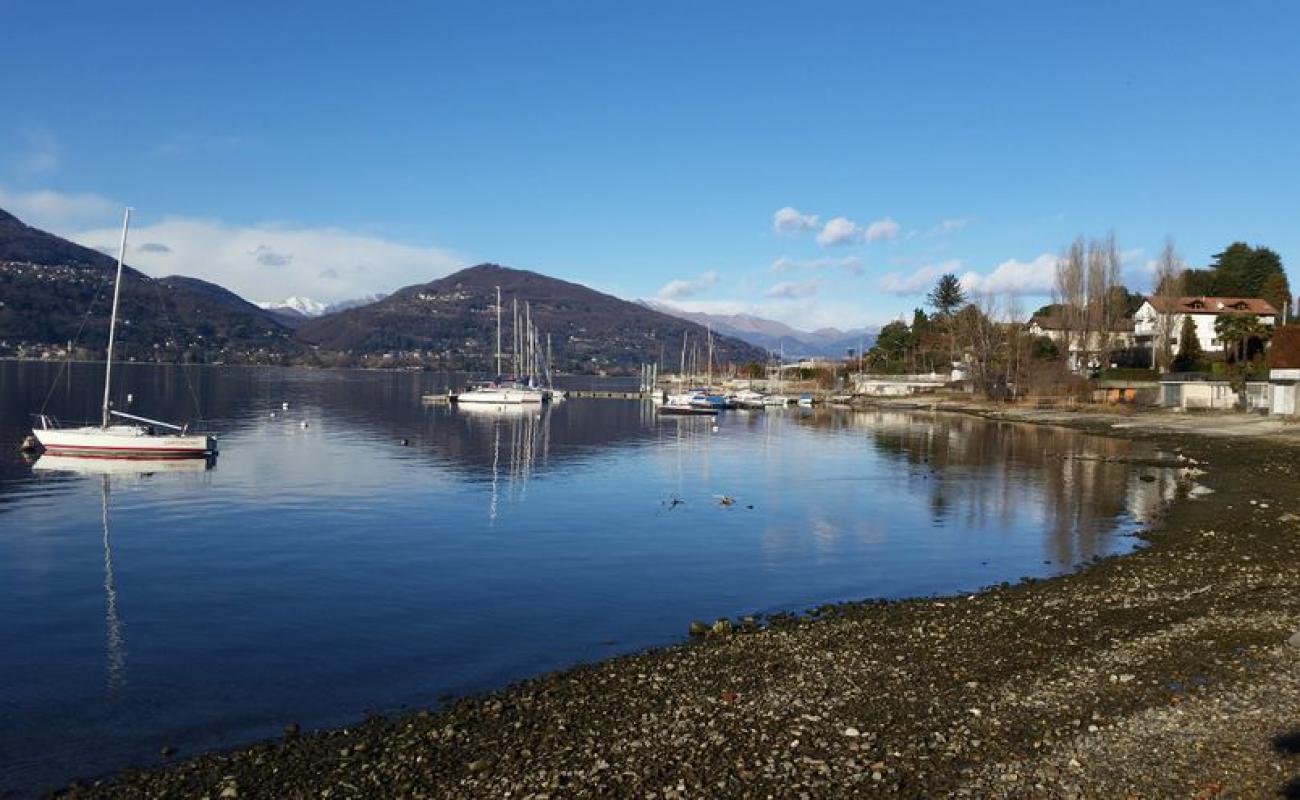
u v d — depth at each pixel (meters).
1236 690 15.87
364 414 111.56
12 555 30.41
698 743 14.02
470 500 44.44
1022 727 14.52
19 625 22.19
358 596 25.44
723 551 32.41
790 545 33.56
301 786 12.91
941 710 15.40
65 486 46.97
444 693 17.53
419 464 60.03
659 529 36.78
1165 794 11.96
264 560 30.09
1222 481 49.00
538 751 13.86
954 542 34.12
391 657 19.91
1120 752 13.35
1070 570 29.17
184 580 27.11
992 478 53.75
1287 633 19.41
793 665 18.28
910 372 182.62
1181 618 21.34
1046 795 12.08
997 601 23.91
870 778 12.68
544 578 27.97
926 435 88.25
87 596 25.08
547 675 18.22
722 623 21.69
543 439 82.81
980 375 139.00
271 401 131.75
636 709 15.79
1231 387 96.50
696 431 95.06
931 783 12.52
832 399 157.00
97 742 15.10
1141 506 42.12
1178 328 131.50
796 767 13.05
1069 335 127.31
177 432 76.44
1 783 13.48
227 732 15.55
